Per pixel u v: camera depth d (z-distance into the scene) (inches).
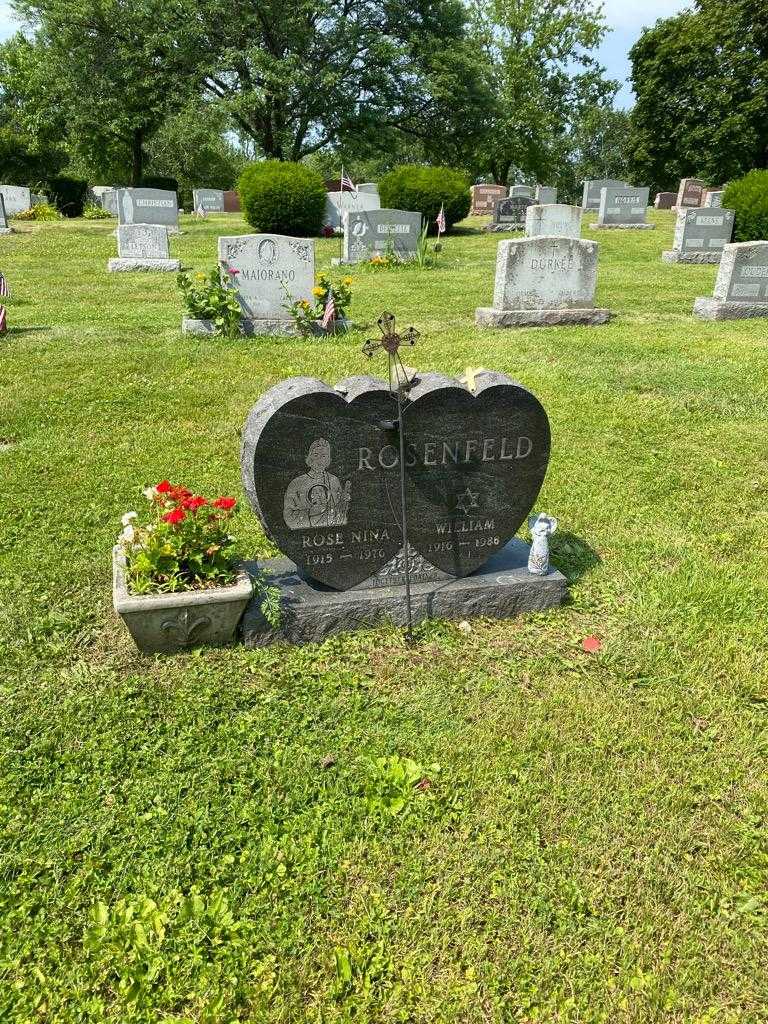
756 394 319.6
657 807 119.6
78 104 1312.7
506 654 156.1
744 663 152.8
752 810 119.5
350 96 1370.6
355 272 664.4
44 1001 92.0
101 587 173.3
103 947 97.0
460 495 162.2
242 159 2348.7
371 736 133.0
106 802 117.8
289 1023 90.6
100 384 321.1
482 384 156.5
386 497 157.3
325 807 118.1
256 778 123.1
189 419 284.5
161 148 1723.7
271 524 152.1
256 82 1337.4
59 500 214.2
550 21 1779.0
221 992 92.9
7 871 106.7
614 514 214.8
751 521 213.0
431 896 104.6
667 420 289.3
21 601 166.6
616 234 946.7
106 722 133.5
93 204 1437.0
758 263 466.3
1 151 1742.1
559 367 354.9
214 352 375.2
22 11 1321.4
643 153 1822.1
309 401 145.3
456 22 1402.6
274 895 104.5
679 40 1644.9
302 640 156.9
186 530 148.3
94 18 1252.5
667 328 444.8
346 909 103.2
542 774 125.4
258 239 401.4
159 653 151.0
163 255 666.8
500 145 1752.0
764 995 94.4
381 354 373.1
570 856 110.7
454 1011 91.4
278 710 138.1
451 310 492.1
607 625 165.8
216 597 144.2
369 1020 90.7
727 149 1646.2
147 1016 90.6
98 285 577.9
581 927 101.3
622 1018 91.6
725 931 101.3
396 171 914.1
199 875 107.0
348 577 162.1
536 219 747.4
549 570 173.0
